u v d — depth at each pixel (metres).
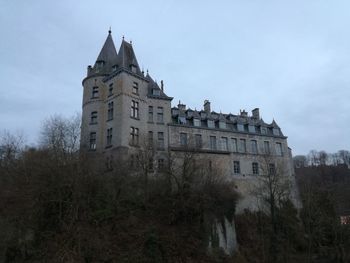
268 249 37.91
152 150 36.88
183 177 34.50
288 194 46.81
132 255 27.88
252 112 58.88
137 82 44.88
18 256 25.94
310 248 39.38
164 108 46.56
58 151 32.19
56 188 29.28
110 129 42.47
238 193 42.72
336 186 58.09
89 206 30.39
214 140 48.78
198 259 31.06
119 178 33.53
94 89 45.69
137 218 31.73
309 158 91.69
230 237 35.59
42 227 28.36
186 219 33.34
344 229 44.12
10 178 32.41
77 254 26.34
